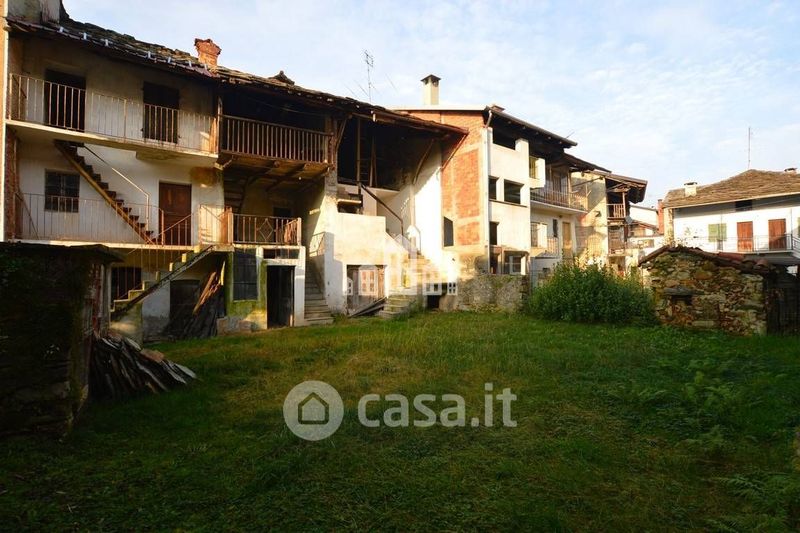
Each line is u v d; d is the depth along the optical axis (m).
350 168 18.75
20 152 10.22
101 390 5.17
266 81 12.70
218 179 13.23
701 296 9.98
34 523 2.63
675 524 2.73
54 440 3.76
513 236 18.22
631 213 37.44
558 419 4.46
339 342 8.95
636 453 3.68
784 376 5.69
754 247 25.19
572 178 26.02
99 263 5.34
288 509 2.86
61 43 10.70
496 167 17.55
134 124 11.65
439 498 3.00
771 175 26.55
